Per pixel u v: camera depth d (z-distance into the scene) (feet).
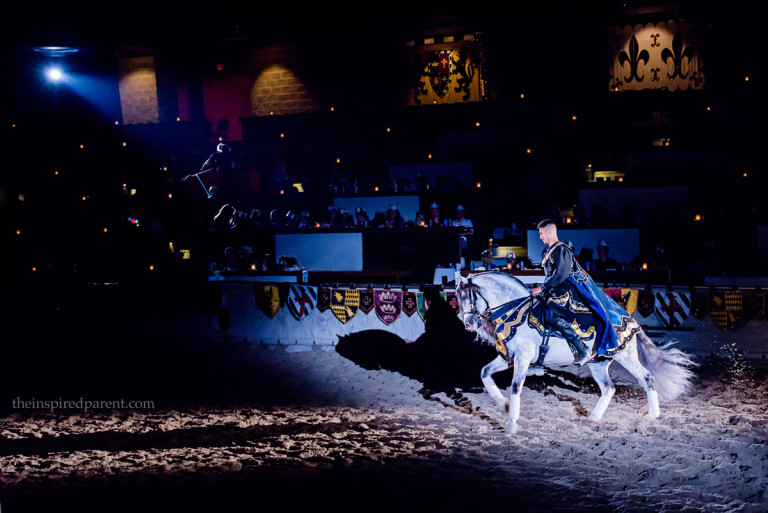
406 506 22.57
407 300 43.80
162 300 50.29
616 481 24.23
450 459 26.68
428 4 78.69
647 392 30.32
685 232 52.80
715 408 31.86
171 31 83.15
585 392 35.14
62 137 80.89
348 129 76.64
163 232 64.49
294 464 26.35
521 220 62.23
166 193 71.46
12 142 77.87
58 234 68.28
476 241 62.13
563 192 65.87
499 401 30.32
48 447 29.68
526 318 29.63
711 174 62.44
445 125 75.31
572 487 23.73
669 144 66.08
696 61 74.08
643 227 52.95
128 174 76.48
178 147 78.89
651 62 75.15
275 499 23.21
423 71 80.43
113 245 64.80
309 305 46.34
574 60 76.74
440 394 35.88
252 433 30.53
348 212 65.41
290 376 40.65
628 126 69.41
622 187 58.08
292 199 68.39
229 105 85.87
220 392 38.01
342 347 45.52
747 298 39.29
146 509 22.75
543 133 70.54
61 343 51.65
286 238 58.80
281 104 84.69
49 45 83.20
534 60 77.61
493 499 23.02
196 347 48.67
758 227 51.29
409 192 64.54
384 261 57.00
